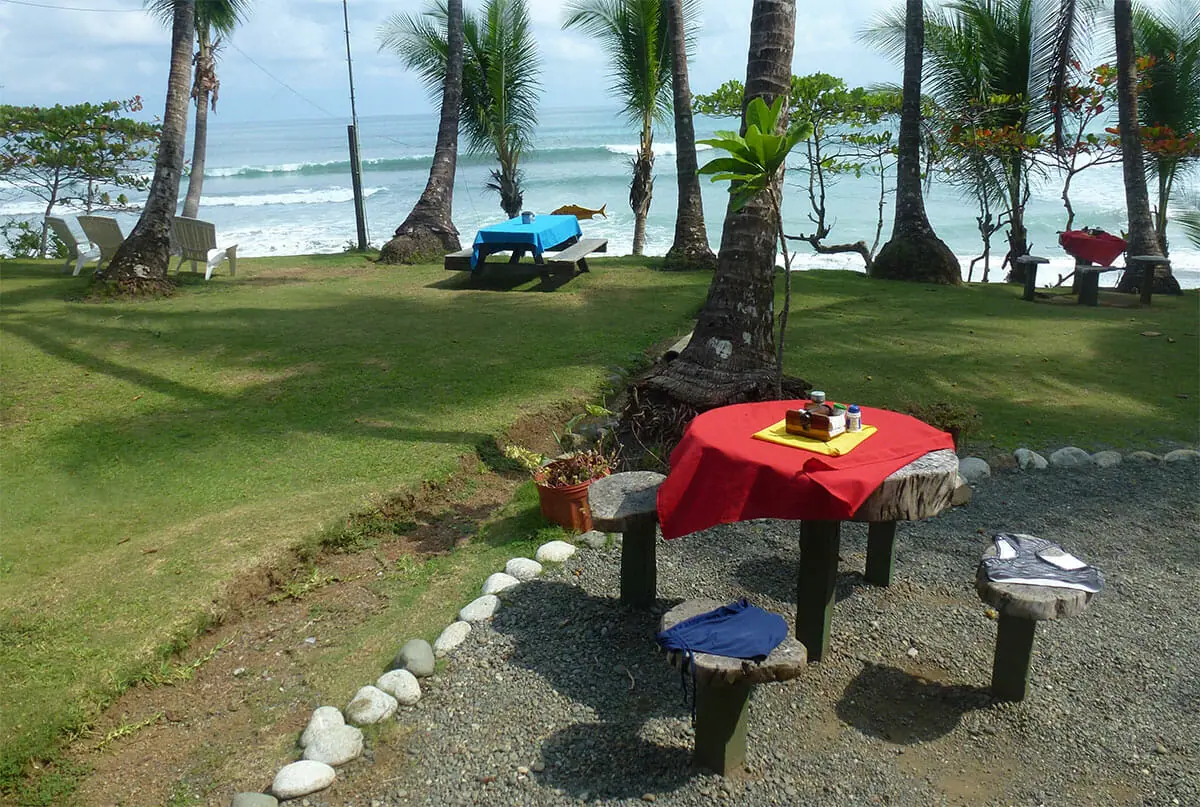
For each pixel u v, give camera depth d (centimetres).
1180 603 445
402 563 491
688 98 1434
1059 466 629
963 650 407
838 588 466
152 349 878
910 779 322
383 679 370
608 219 3741
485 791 313
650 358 876
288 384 769
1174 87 1609
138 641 385
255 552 463
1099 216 3734
